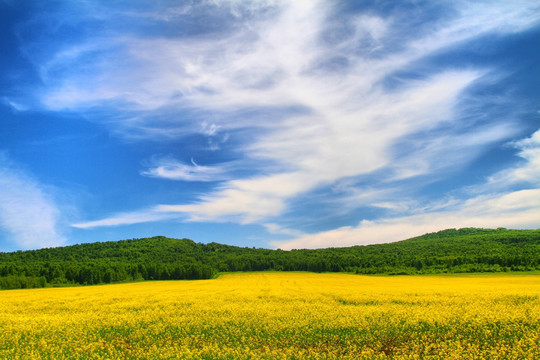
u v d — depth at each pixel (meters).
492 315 20.48
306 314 23.30
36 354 14.93
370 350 14.52
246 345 16.44
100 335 18.77
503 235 174.00
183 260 142.00
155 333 19.03
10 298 42.50
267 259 138.25
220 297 36.69
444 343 15.07
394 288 46.25
